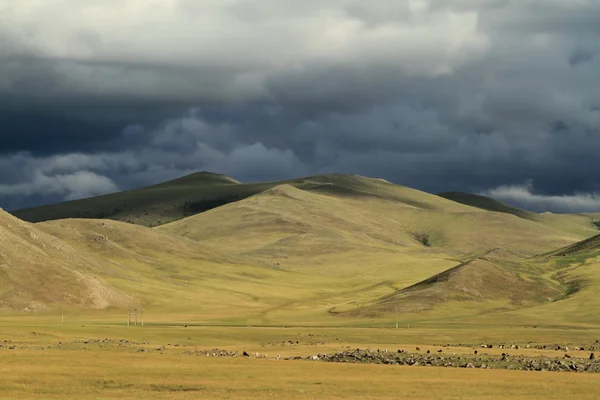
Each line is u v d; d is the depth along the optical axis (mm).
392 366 145875
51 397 102812
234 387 113688
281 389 112375
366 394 108812
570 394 111438
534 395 110062
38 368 130500
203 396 105562
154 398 103312
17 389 108938
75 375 122688
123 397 103938
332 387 114750
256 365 142250
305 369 137000
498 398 106500
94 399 101438
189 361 147250
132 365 138000
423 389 114125
